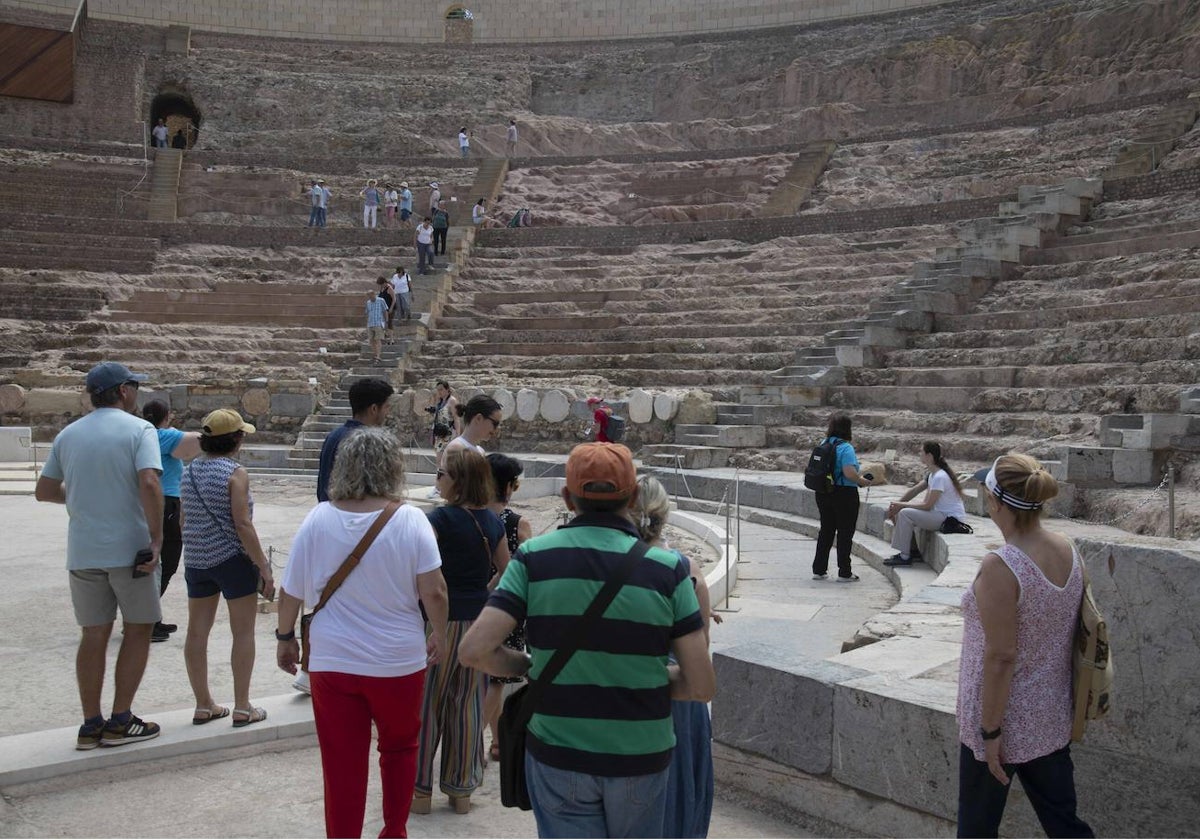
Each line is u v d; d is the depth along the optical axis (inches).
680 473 653.9
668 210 1233.4
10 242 1109.1
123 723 220.1
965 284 783.1
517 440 814.5
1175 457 450.6
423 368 943.0
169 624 328.2
